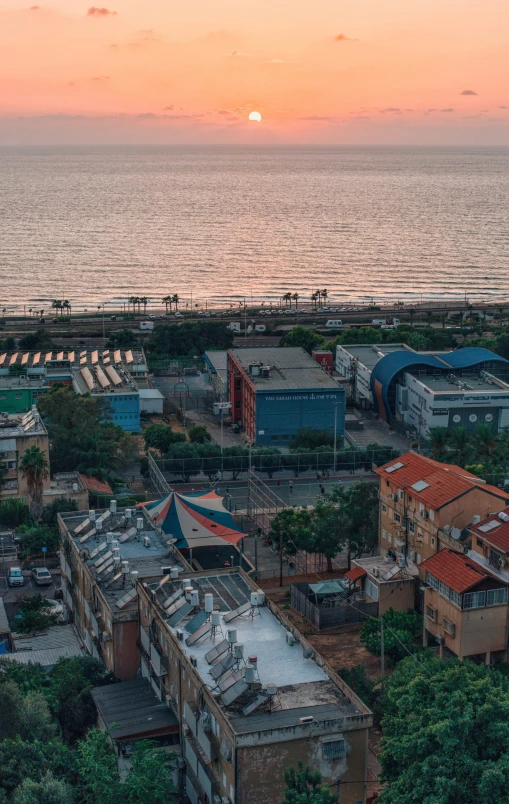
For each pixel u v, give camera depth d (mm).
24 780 65000
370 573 110375
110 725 75125
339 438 189500
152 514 127688
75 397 177375
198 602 83312
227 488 168375
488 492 108312
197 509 130750
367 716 66125
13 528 143000
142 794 64438
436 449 166125
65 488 148500
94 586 94375
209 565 130625
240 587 91562
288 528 126125
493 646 96062
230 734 63875
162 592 86188
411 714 70438
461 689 70000
